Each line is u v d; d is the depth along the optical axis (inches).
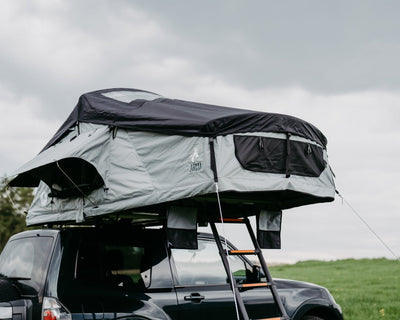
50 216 265.9
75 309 194.9
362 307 525.7
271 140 229.9
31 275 203.3
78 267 203.9
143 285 217.3
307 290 269.6
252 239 253.0
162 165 225.9
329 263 1485.0
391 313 488.1
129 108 253.8
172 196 217.9
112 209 233.6
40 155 269.9
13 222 1503.4
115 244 217.8
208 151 213.2
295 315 257.0
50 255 202.2
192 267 234.2
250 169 220.8
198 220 256.7
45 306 191.3
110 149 242.4
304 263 1530.5
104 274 208.8
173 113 236.2
